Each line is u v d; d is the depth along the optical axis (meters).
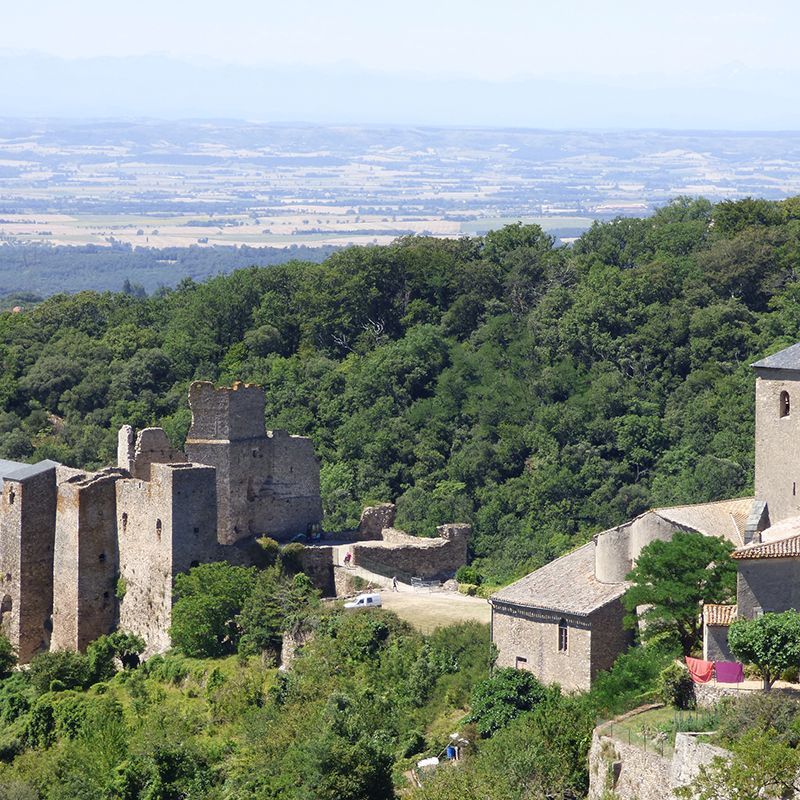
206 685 187.12
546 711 147.75
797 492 162.62
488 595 194.50
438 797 138.88
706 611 144.12
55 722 191.12
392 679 171.75
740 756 119.38
